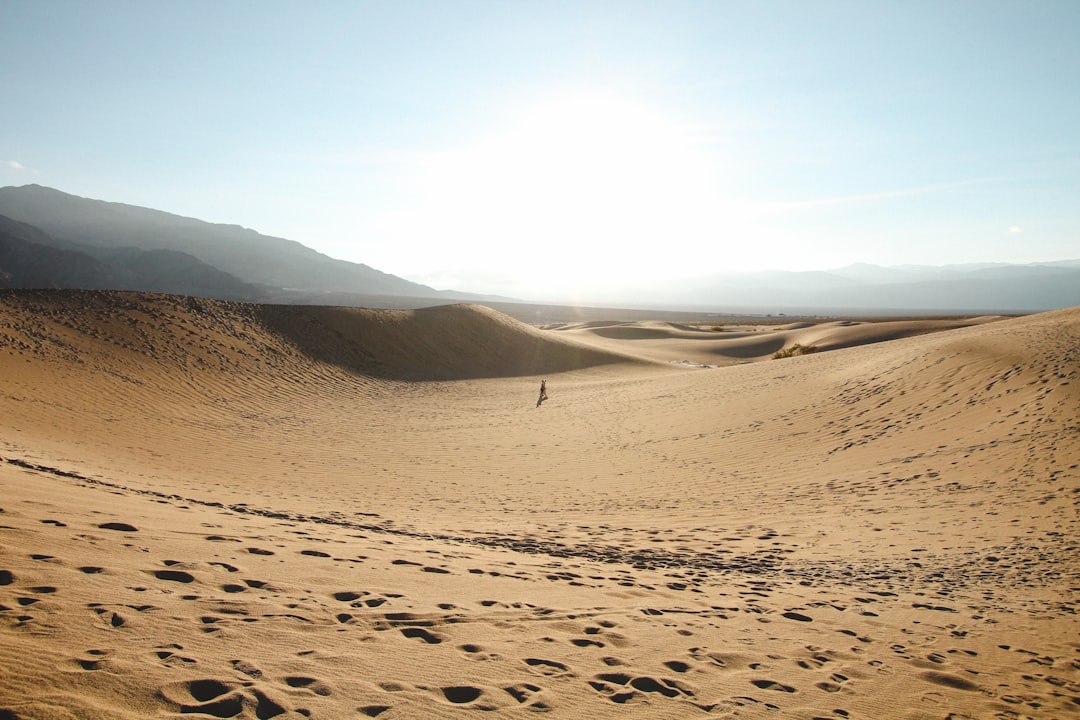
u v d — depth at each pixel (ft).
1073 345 53.11
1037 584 23.15
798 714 11.71
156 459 44.86
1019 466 37.27
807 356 95.20
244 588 14.30
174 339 93.15
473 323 151.43
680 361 169.07
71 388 63.82
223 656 10.41
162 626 11.22
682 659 13.73
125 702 8.45
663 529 32.42
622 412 77.51
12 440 38.65
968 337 67.31
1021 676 15.53
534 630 14.26
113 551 15.17
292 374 97.91
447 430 71.46
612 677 12.12
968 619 19.83
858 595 21.84
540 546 26.84
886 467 42.93
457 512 35.60
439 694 10.25
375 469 49.65
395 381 111.65
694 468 49.90
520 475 49.52
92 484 25.94
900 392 58.34
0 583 11.75
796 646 15.87
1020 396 47.14
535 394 102.99
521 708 10.15
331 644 11.68
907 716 12.46
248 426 65.87
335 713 9.07
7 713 7.53
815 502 37.65
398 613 14.01
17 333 75.10
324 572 16.70
